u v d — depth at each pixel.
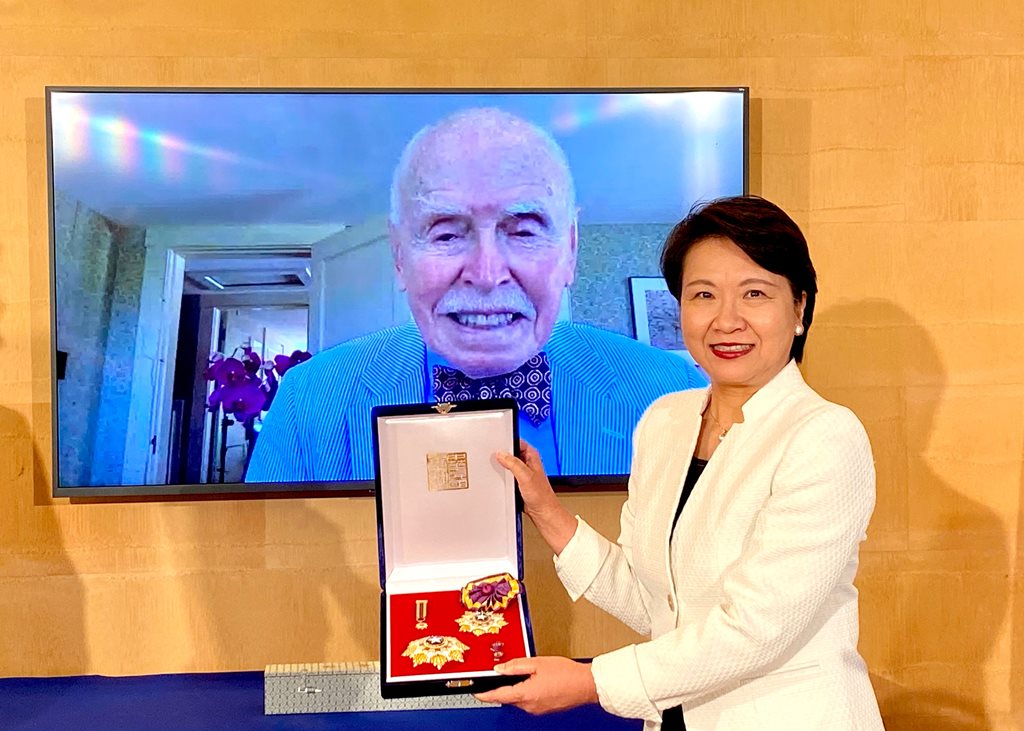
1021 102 2.48
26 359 2.37
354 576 2.45
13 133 2.35
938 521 2.51
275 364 2.35
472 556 1.86
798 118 2.47
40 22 2.34
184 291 2.32
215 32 2.37
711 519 1.47
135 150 2.30
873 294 2.48
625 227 2.38
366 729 2.12
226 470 2.35
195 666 2.44
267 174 2.32
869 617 2.51
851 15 2.46
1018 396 2.50
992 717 2.53
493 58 2.42
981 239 2.49
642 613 1.69
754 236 1.43
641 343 2.39
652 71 2.44
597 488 2.43
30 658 2.41
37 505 2.39
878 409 2.49
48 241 2.31
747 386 1.54
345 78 2.39
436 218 2.35
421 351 2.37
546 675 1.47
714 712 1.45
